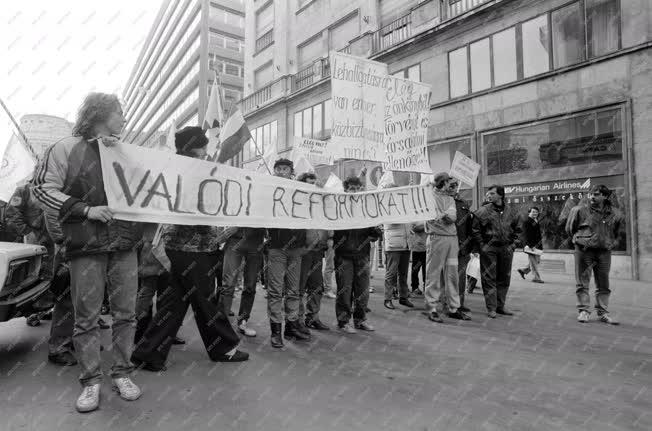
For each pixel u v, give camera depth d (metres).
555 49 11.75
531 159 12.14
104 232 2.76
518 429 2.63
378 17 17.67
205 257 3.63
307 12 21.88
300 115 21.45
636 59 10.20
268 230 4.43
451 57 14.30
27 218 4.46
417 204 5.36
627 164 10.23
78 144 2.84
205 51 42.84
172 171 3.31
